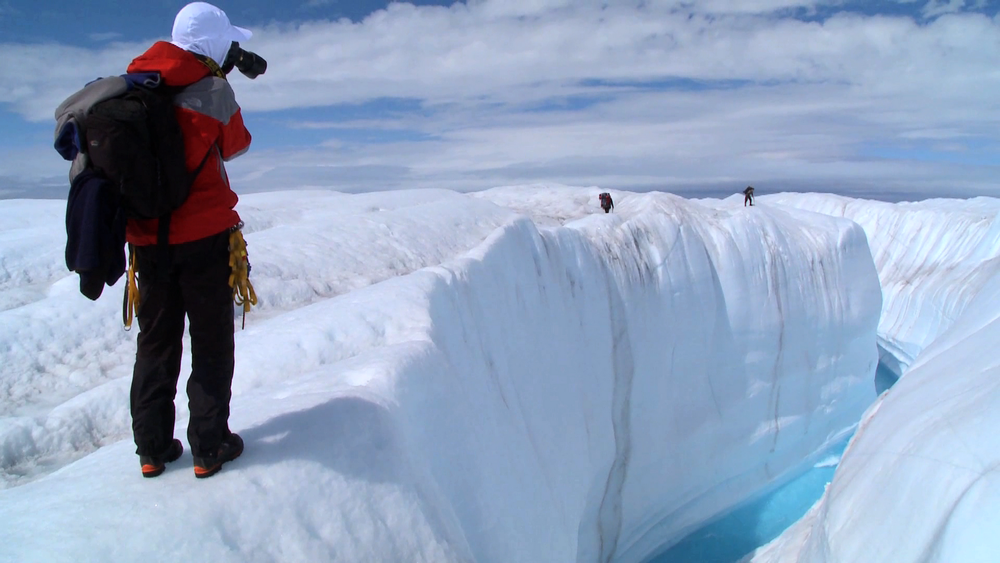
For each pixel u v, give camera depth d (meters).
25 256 6.24
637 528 10.39
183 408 3.54
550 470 6.85
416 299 4.61
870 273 14.34
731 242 12.51
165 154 1.78
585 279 10.21
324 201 12.16
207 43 1.91
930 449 3.52
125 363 4.43
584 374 9.52
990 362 3.93
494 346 6.30
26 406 3.82
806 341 12.98
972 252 20.39
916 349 20.09
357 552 2.18
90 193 1.66
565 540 5.91
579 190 17.72
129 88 1.75
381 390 2.98
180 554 1.83
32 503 1.97
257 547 1.98
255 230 9.05
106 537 1.80
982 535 2.67
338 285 6.70
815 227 14.13
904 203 26.42
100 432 3.52
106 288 5.18
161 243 1.87
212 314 2.00
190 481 2.09
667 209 12.38
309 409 2.61
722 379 11.91
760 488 12.18
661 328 11.23
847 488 4.45
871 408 6.25
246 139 2.09
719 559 10.53
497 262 7.46
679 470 11.10
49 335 4.50
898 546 3.31
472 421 3.85
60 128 1.75
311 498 2.20
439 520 2.59
